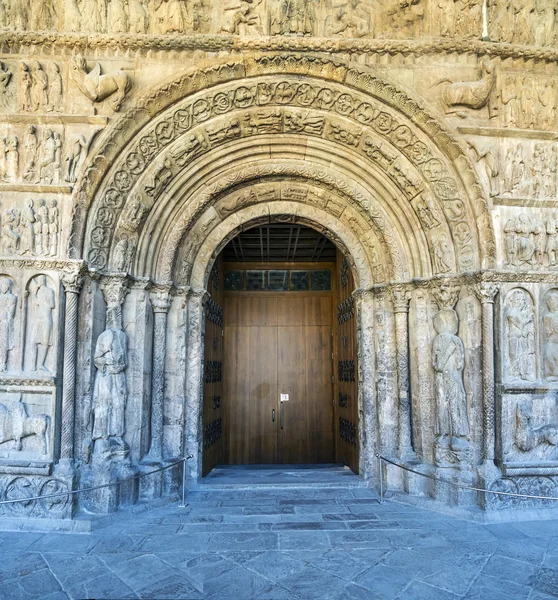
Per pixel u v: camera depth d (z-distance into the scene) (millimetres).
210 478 8242
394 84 6980
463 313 7082
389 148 7336
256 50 6965
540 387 6730
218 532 5816
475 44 7008
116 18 6895
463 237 7082
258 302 12984
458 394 6863
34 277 6562
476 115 7090
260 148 7684
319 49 6973
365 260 8094
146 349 7191
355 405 8508
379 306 7855
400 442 7367
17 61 6871
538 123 7148
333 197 7957
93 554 5176
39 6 6848
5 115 6703
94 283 6750
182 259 7777
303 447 12531
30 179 6684
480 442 6785
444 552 5223
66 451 6266
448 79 7121
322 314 12953
